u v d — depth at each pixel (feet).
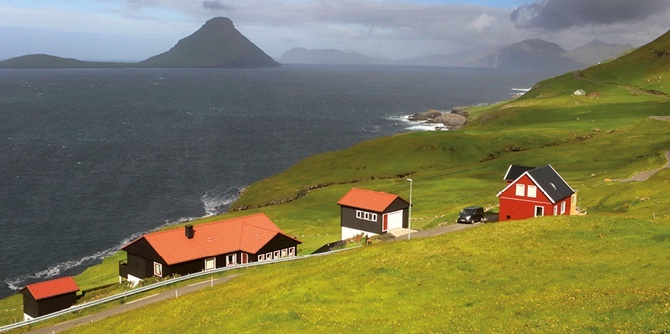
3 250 347.56
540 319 103.65
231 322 129.39
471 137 576.20
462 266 151.12
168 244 237.04
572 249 159.74
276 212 383.86
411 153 534.37
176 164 583.17
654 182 272.10
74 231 383.86
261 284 162.30
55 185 489.26
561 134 587.68
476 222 258.37
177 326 136.36
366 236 254.27
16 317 231.91
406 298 131.23
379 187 417.08
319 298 136.26
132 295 205.67
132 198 461.78
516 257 156.46
